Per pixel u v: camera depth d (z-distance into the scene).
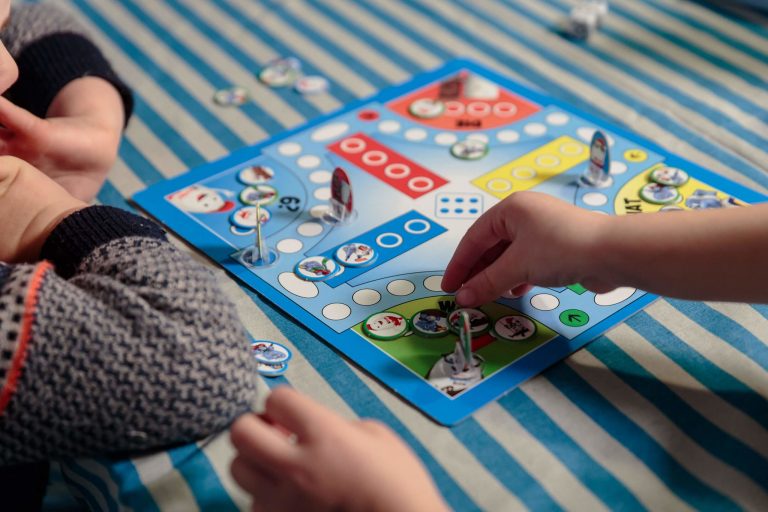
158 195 0.88
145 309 0.59
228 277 0.77
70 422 0.58
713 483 0.59
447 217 0.83
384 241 0.80
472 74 1.06
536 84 1.05
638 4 1.21
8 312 0.58
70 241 0.67
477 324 0.71
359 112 1.00
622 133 0.94
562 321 0.71
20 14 0.96
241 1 1.26
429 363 0.68
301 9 1.24
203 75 1.09
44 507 0.77
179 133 0.98
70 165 0.83
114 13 1.24
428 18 1.21
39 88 0.90
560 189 0.86
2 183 0.71
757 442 0.62
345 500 0.51
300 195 0.87
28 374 0.57
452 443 0.62
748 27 1.15
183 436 0.62
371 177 0.89
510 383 0.66
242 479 0.54
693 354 0.69
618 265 0.65
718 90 1.02
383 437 0.54
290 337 0.71
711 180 0.86
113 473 0.62
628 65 1.08
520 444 0.62
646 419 0.63
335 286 0.75
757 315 0.72
